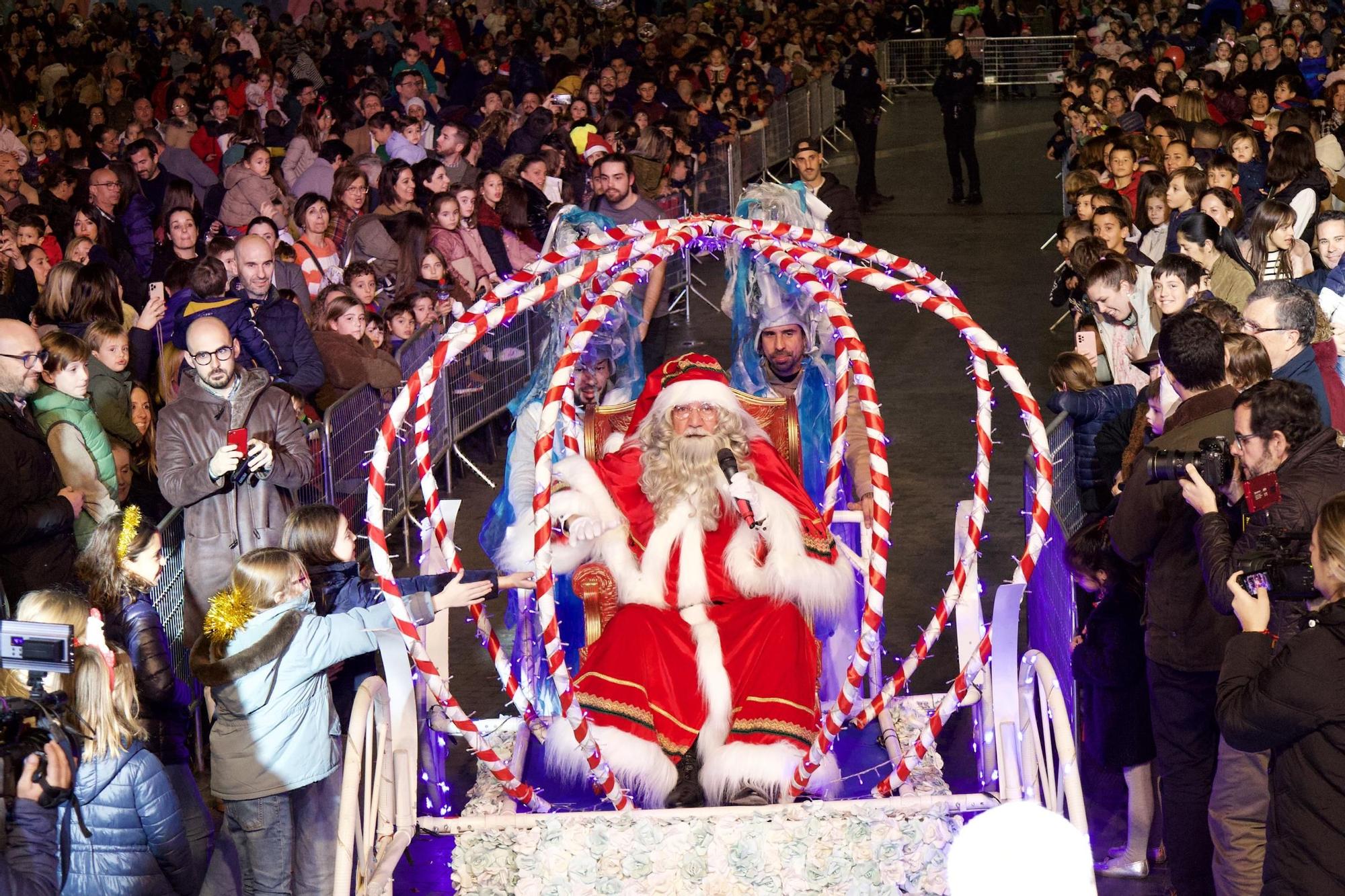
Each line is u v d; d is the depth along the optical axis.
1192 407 4.77
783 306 5.90
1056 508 6.18
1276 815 3.77
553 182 12.56
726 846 4.58
